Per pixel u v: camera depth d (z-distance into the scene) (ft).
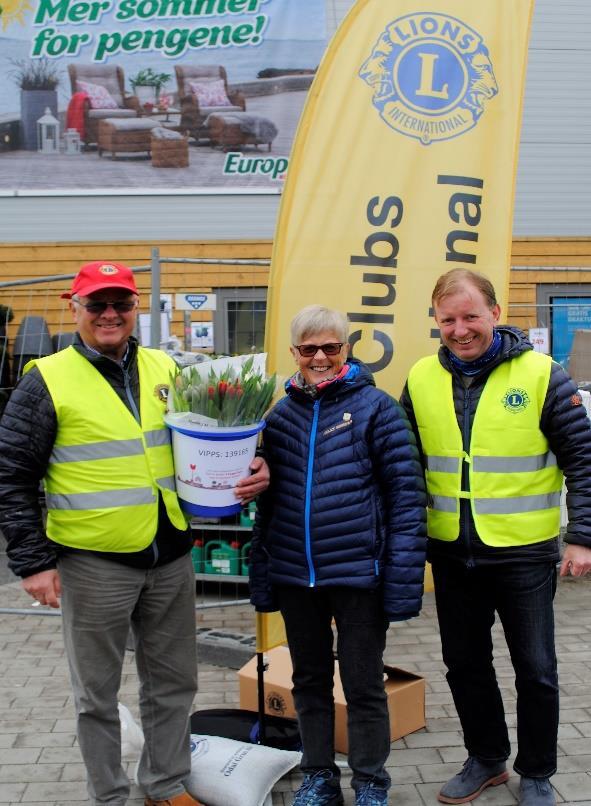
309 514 8.66
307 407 8.90
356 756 8.82
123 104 30.37
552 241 32.09
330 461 8.63
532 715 9.02
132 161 30.60
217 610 17.48
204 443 8.38
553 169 31.99
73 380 8.41
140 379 8.87
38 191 30.63
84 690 8.48
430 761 10.47
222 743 10.07
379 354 11.25
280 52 30.22
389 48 11.03
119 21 30.01
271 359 10.98
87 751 8.55
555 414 8.71
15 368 25.54
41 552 8.24
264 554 9.49
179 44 30.17
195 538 17.88
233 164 30.68
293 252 10.98
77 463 8.38
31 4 29.81
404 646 15.03
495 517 8.83
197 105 30.37
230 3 29.96
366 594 8.61
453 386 9.18
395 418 8.64
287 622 9.09
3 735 11.51
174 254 30.83
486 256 11.51
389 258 11.20
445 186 11.28
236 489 8.59
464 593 9.35
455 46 11.20
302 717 9.13
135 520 8.42
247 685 11.62
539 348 24.57
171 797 9.02
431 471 9.27
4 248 30.76
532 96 31.78
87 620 8.43
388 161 11.12
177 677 9.12
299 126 10.94
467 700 9.53
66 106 30.32
